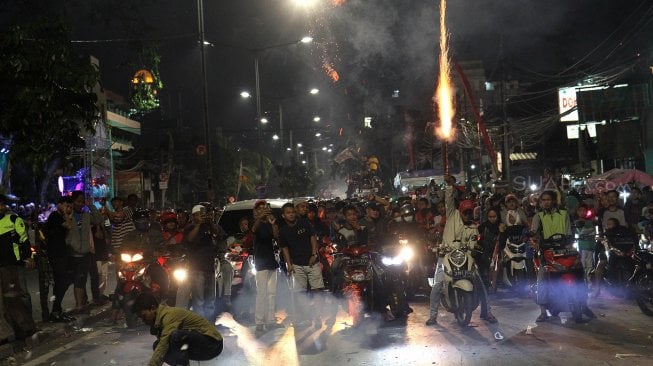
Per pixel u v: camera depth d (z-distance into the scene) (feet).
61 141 36.35
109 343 34.45
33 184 86.22
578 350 28.12
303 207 39.70
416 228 45.57
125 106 161.79
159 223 45.47
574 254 34.91
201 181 176.14
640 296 36.58
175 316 22.07
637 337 30.58
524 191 94.38
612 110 97.09
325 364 27.37
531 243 36.78
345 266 35.76
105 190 94.27
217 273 39.91
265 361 28.37
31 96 33.50
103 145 90.89
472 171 146.20
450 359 27.27
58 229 40.24
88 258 43.37
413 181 129.49
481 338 31.40
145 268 37.96
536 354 27.58
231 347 31.68
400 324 36.14
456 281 34.12
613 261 41.68
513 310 39.55
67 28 34.81
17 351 32.94
